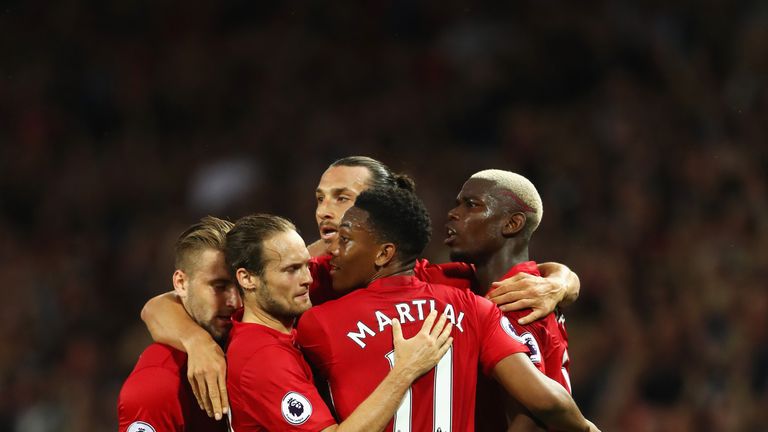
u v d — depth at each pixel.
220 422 16.73
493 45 54.84
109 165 56.66
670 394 38.69
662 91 49.75
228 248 15.23
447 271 17.59
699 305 40.31
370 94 55.91
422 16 57.69
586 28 53.25
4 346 48.84
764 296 39.69
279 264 14.94
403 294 14.95
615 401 38.78
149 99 59.22
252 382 14.55
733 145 46.16
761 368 38.19
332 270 15.34
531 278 16.22
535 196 16.94
